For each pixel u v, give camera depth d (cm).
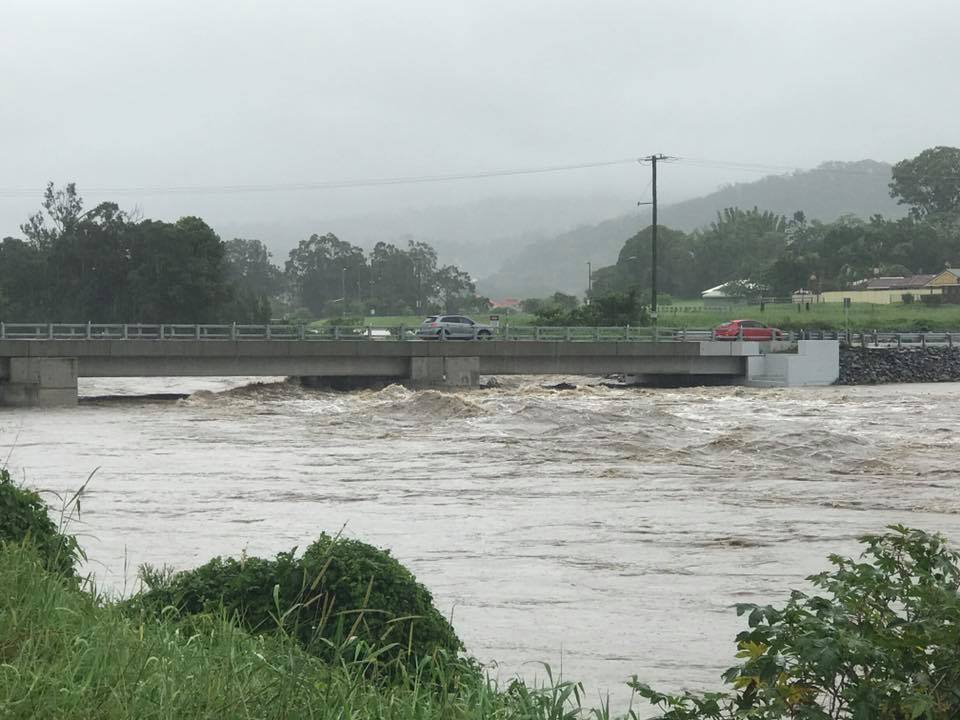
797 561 2205
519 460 3981
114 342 6488
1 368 6388
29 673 698
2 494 1254
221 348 6738
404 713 763
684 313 14238
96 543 2305
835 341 8406
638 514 2797
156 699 692
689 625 1675
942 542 845
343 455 4122
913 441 4450
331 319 16050
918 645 712
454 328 8050
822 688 748
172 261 13025
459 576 2033
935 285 15238
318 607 1023
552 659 1479
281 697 720
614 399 6506
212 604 1048
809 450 4134
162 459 3947
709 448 4262
